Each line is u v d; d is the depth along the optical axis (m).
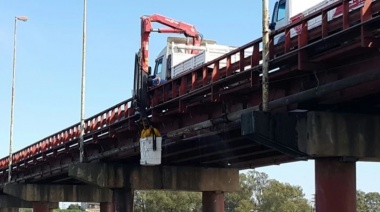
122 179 35.06
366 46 14.10
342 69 16.36
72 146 37.38
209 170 37.19
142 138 25.91
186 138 26.52
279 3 25.06
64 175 44.97
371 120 18.03
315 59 16.14
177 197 120.50
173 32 34.03
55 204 58.88
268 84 17.69
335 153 17.47
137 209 123.25
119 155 32.91
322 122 17.53
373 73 14.09
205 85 21.00
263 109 17.55
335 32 15.38
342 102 17.75
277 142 17.38
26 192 51.03
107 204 51.69
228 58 19.95
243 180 130.75
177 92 23.75
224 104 21.78
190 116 24.66
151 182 35.62
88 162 35.53
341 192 17.53
